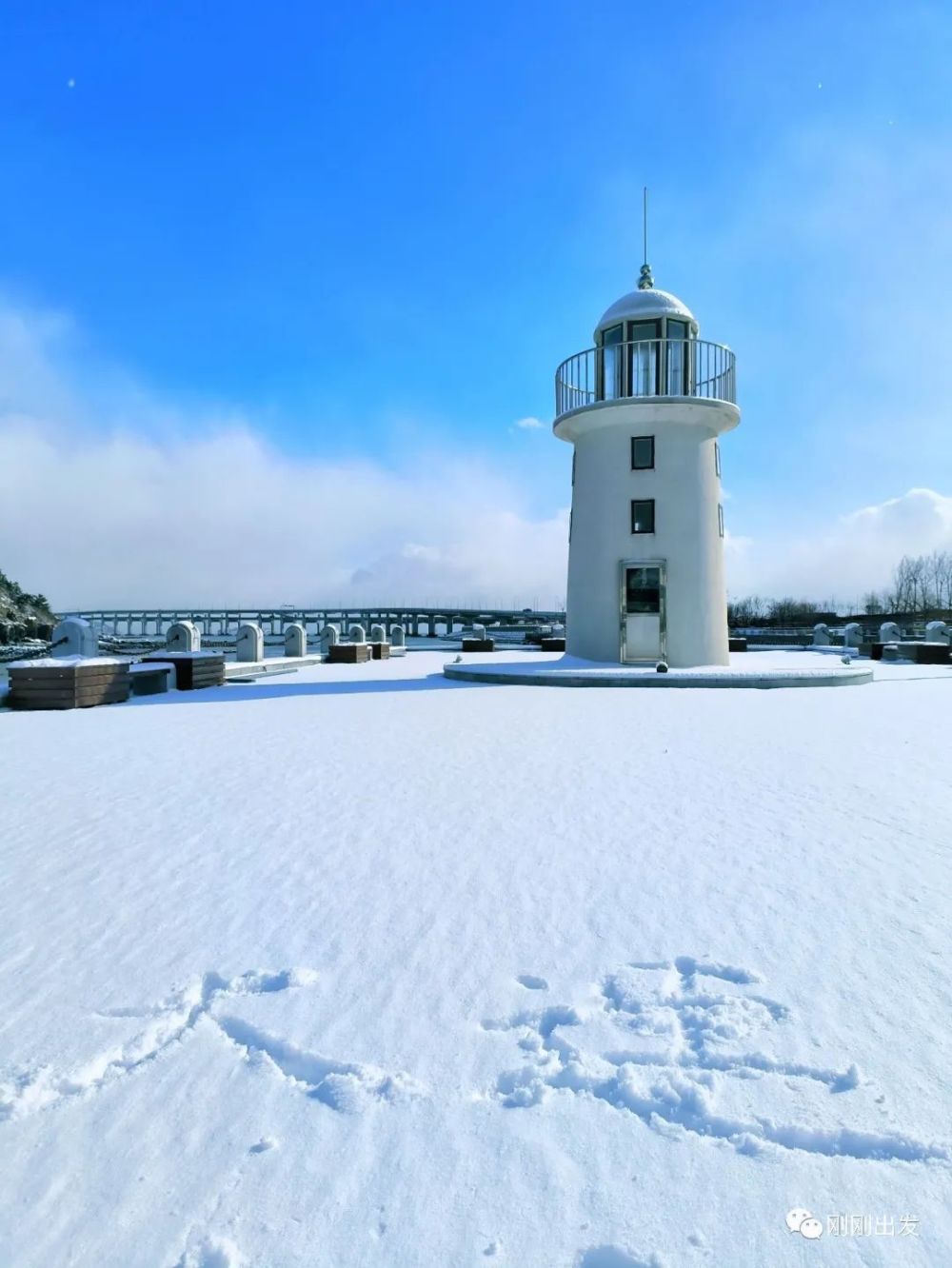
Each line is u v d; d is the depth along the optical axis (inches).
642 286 804.0
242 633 930.7
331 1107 99.3
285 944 143.1
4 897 166.4
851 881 172.7
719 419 754.2
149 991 126.7
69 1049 110.8
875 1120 94.7
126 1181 87.1
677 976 130.6
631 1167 89.0
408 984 128.3
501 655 1221.1
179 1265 76.6
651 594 743.7
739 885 170.2
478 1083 103.5
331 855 191.9
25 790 263.4
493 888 169.6
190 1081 104.7
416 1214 82.9
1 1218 82.2
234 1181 87.0
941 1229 80.0
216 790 260.8
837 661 884.0
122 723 443.8
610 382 767.1
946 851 192.2
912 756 318.0
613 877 175.9
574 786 262.8
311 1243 79.2
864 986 126.0
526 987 127.6
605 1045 111.3
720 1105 98.0
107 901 163.5
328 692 622.5
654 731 389.4
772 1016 117.6
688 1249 78.3
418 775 282.2
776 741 358.0
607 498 757.9
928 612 2443.4
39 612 4183.1
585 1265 76.7
